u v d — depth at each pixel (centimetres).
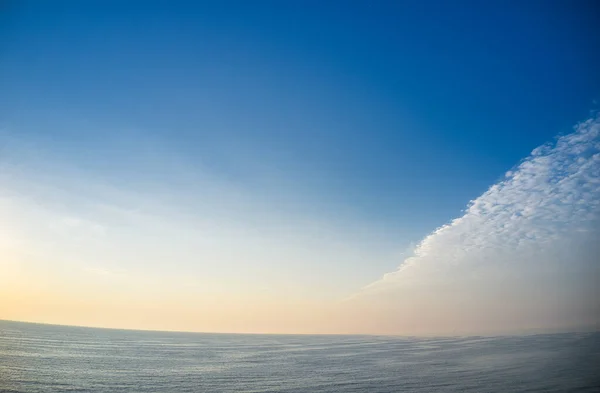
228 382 1658
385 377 1767
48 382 1578
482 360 2227
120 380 1667
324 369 2044
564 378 1633
